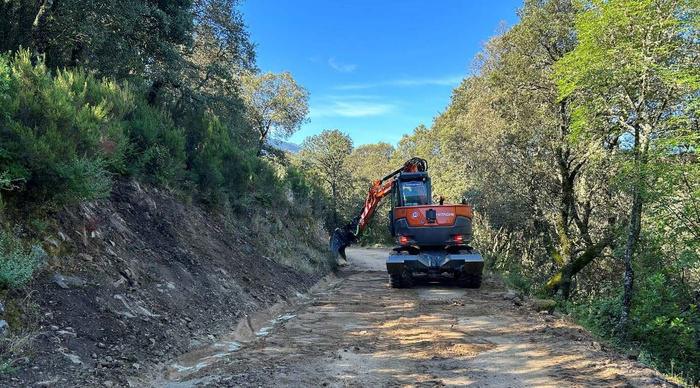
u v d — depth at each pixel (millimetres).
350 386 4914
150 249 8453
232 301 8852
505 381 5098
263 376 5211
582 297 21500
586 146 17219
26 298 5102
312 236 20875
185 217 10805
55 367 4473
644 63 11227
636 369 5453
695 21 10727
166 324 6531
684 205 11883
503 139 21062
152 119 11062
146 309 6570
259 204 16609
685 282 13625
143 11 13625
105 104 8867
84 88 8680
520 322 8430
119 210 8711
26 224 6004
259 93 41750
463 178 25922
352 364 5801
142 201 9625
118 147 8398
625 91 12133
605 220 21328
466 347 6637
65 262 6195
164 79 16203
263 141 40812
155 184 10641
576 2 12875
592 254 18297
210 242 10938
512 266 22500
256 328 8328
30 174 5828
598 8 12117
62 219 6746
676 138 11023
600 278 21672
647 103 12531
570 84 12938
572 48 17984
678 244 12617
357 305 10617
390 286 14156
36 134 6047
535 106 19125
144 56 15695
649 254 13203
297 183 25516
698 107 11125
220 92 21281
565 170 19812
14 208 5969
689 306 12422
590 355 6062
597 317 12773
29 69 6723
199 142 13742
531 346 6680
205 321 7426
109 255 7137
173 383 5020
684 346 11016
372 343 6980
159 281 7617
